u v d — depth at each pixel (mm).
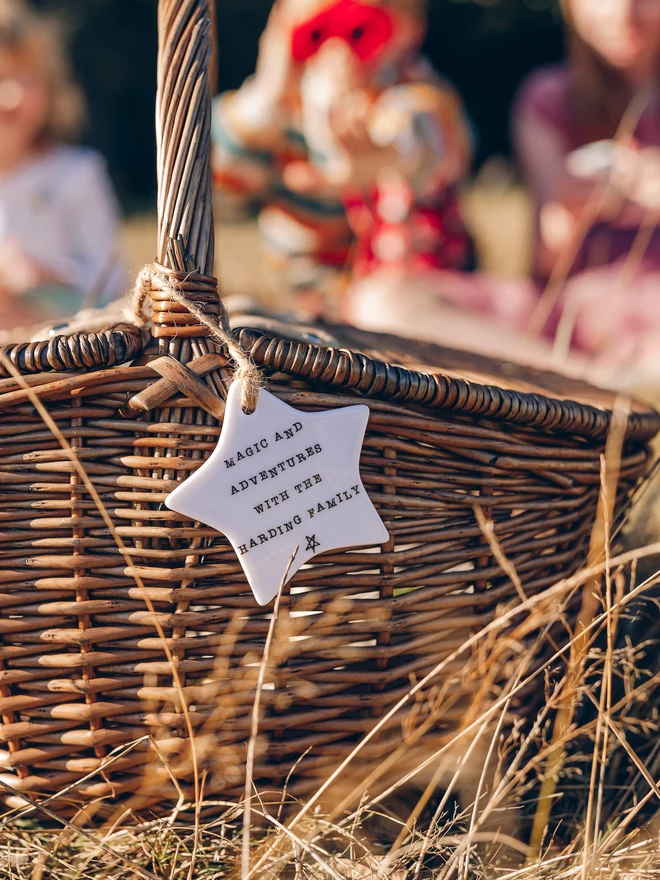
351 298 2424
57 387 712
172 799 816
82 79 10695
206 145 757
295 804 827
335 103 2012
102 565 745
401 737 830
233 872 788
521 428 830
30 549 741
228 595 768
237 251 5305
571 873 761
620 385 1880
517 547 850
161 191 752
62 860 799
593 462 875
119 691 768
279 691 779
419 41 2139
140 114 11250
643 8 2338
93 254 2484
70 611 744
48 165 2453
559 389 1008
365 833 864
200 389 722
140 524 744
